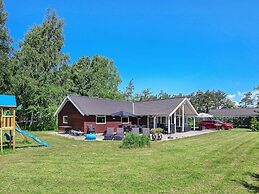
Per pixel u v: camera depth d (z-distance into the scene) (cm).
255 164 1298
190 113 4141
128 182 977
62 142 2489
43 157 1538
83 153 1689
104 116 3669
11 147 2080
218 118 6194
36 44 4659
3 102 1897
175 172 1131
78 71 6122
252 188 897
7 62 4166
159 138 2670
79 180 1005
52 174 1100
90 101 3775
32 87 4266
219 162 1356
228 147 1984
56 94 4434
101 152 1730
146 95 8075
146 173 1116
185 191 867
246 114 5816
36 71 4500
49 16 4797
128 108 4062
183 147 1988
